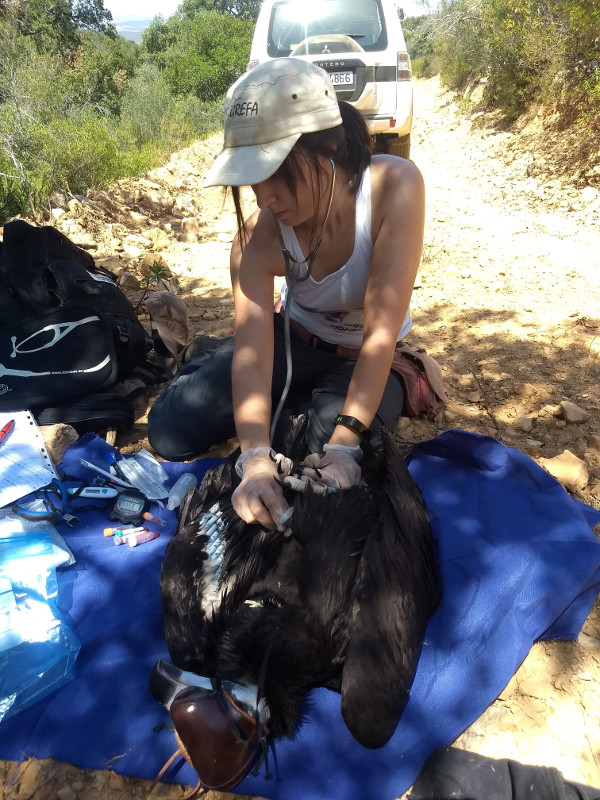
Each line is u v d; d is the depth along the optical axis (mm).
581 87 10898
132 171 10047
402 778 2096
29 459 3299
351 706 2008
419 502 2572
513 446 3607
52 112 10180
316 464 2432
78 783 2143
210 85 25125
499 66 13539
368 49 8398
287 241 2627
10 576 2725
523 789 2006
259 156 2189
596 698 2328
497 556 2711
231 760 1887
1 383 3645
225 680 2020
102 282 4137
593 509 3078
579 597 2650
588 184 9211
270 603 2176
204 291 5934
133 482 3311
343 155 2412
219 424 3389
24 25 22125
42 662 2432
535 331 4914
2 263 3883
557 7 11242
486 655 2408
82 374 3697
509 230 7723
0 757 2219
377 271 2520
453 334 4961
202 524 2566
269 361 2701
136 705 2314
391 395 3340
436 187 10281
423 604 2334
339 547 2225
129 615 2648
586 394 4070
